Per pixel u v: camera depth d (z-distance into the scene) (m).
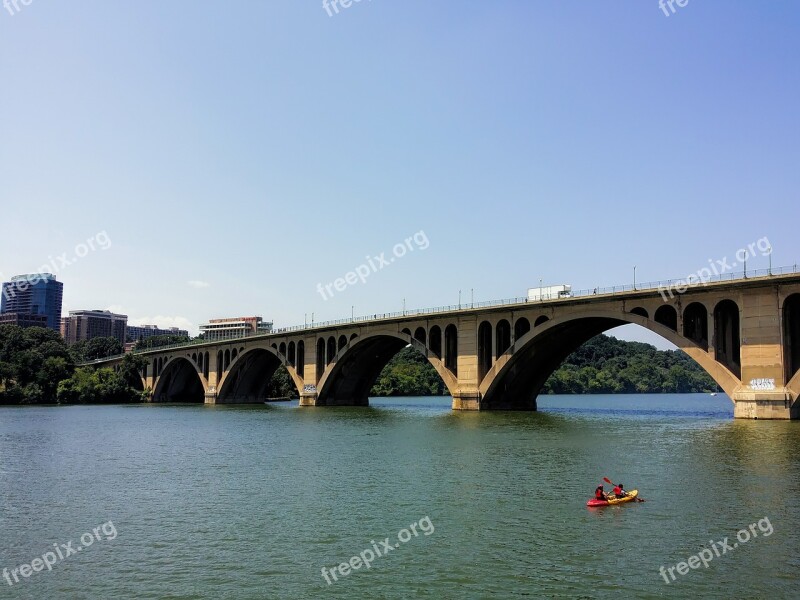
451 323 100.81
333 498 37.41
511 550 27.47
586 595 22.91
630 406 153.38
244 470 47.97
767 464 44.19
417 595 23.22
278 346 137.88
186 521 33.06
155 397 182.25
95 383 177.25
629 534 29.17
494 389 98.44
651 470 43.50
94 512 35.50
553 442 59.97
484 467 46.47
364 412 112.31
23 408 150.00
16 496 40.09
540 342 93.00
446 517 32.62
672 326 79.62
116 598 23.53
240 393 160.12
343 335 122.38
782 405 66.50
